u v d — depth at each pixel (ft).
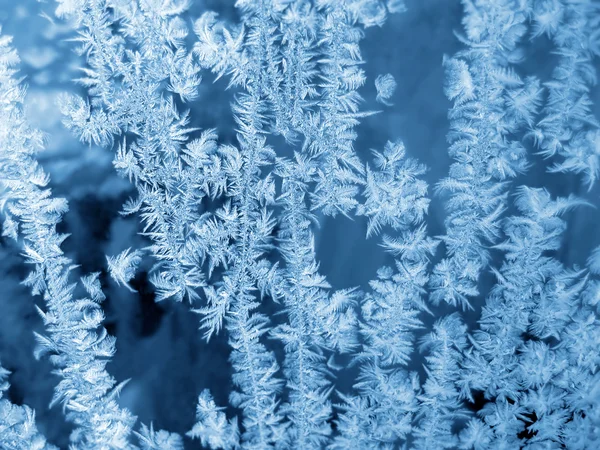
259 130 0.33
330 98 0.33
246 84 0.33
